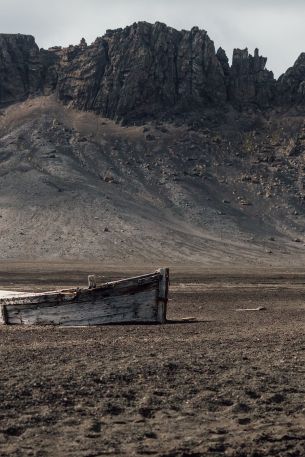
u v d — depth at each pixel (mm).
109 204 180750
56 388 16734
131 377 18172
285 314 41875
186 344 24094
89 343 23734
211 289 68875
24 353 21125
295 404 16469
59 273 103312
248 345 24359
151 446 13266
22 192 183250
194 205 197875
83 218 168125
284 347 24125
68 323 31766
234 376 18828
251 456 12992
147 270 117438
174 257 149375
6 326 31469
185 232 174875
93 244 151750
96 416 14969
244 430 14438
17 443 13203
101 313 31906
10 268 114000
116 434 13875
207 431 14266
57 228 160375
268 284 83875
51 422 14445
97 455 12734
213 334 27844
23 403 15547
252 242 177250
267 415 15539
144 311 32625
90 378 17781
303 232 192500
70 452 12820
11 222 162375
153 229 168625
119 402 16000
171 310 44719
